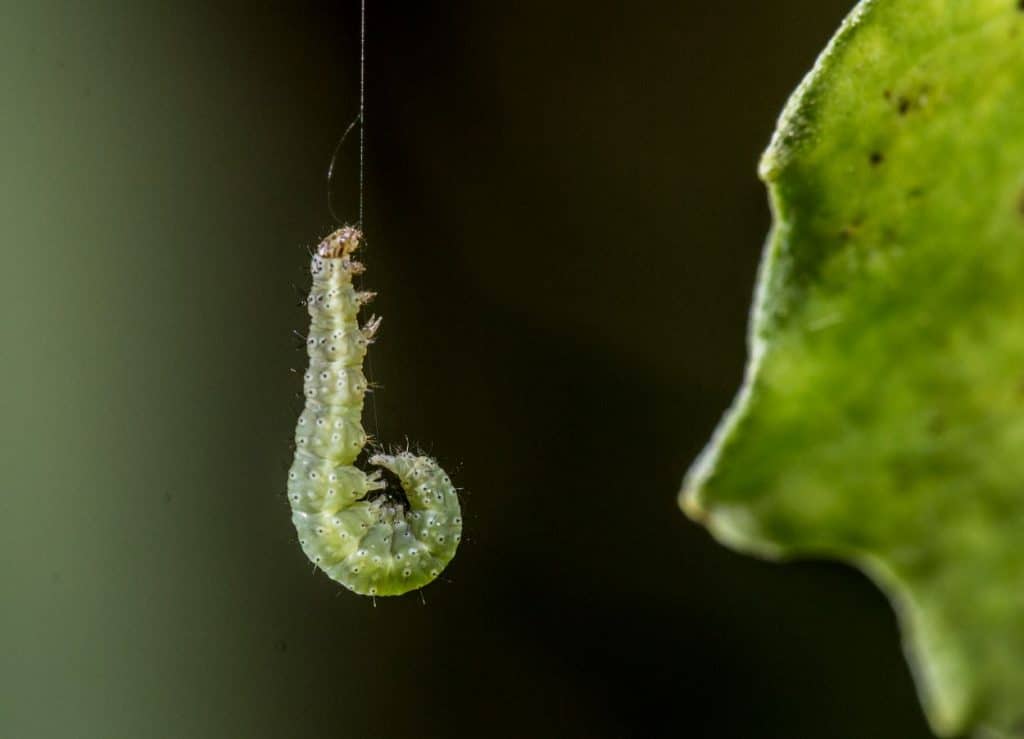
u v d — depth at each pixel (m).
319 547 0.09
